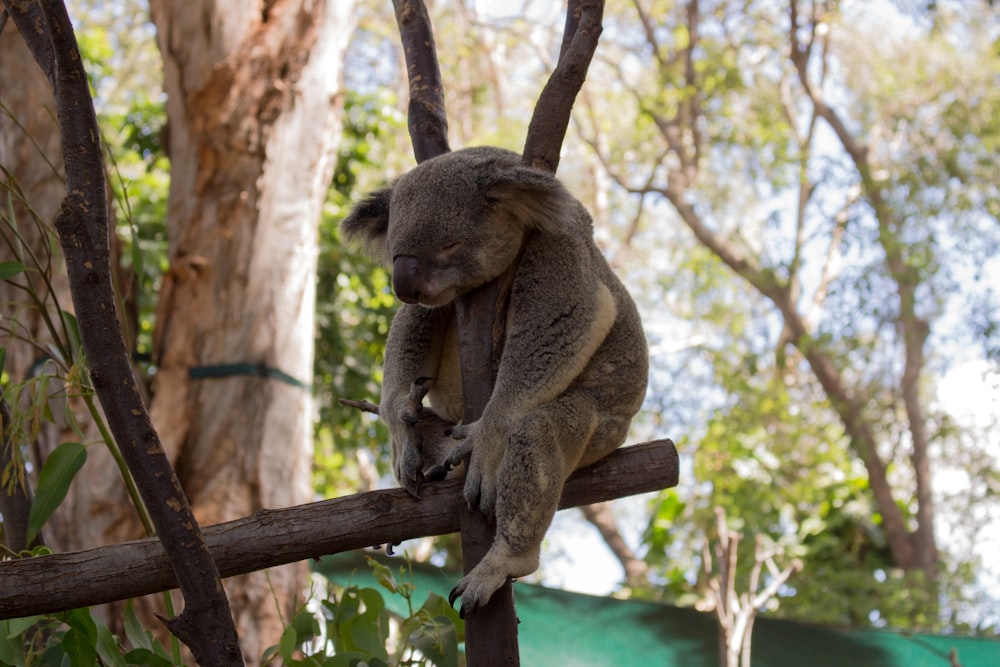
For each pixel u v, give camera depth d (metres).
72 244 2.43
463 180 3.22
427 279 3.13
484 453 3.07
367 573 5.00
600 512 18.00
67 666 3.21
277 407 7.79
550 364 3.17
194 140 8.09
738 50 18.41
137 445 2.52
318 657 3.51
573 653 5.53
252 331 7.85
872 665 5.50
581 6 3.40
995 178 15.45
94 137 2.49
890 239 15.12
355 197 11.05
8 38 7.32
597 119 21.02
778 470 14.08
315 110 8.33
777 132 17.86
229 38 8.10
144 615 6.76
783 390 15.65
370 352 11.25
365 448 12.81
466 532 3.02
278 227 8.06
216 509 7.51
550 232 3.27
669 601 11.58
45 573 2.63
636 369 3.60
